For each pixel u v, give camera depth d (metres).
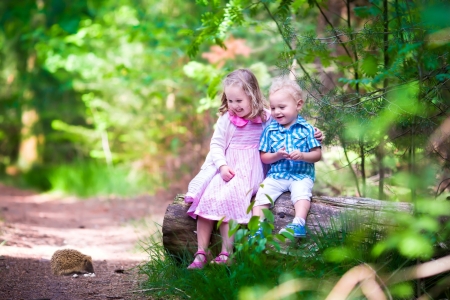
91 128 19.69
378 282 3.38
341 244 3.80
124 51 13.13
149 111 13.56
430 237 3.44
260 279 3.56
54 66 13.13
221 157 4.49
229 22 5.61
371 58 4.46
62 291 4.41
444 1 3.01
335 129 4.60
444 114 4.14
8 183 17.45
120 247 6.76
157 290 4.27
